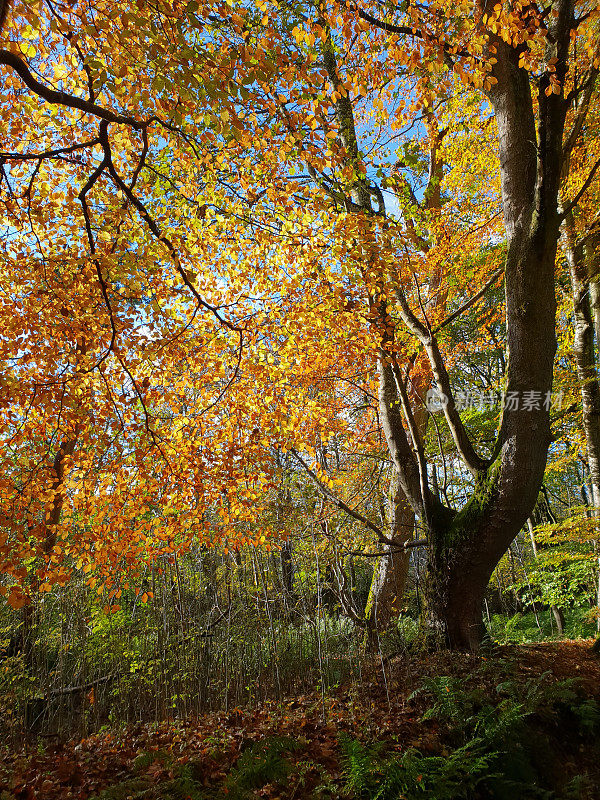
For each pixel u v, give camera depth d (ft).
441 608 22.47
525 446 19.95
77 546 18.75
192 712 26.53
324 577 31.01
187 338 20.66
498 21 16.02
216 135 16.88
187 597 35.27
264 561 34.12
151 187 21.24
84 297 17.97
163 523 21.13
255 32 19.06
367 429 36.01
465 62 18.28
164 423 21.89
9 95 16.47
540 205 18.31
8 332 17.21
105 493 19.81
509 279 20.12
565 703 18.07
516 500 20.42
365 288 22.31
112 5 14.58
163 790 11.59
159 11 12.69
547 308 19.66
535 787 13.97
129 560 19.80
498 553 21.40
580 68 21.38
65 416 17.13
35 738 26.58
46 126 18.66
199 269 22.04
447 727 16.40
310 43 16.01
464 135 30.42
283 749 13.46
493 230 33.63
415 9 17.95
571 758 16.33
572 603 45.06
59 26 13.02
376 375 28.04
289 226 21.06
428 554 23.71
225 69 12.35
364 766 12.96
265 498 26.63
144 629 31.12
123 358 18.69
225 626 31.73
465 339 50.55
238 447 21.63
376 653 26.30
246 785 12.32
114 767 13.87
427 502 23.81
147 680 28.66
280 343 22.71
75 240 19.66
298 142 18.07
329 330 23.24
